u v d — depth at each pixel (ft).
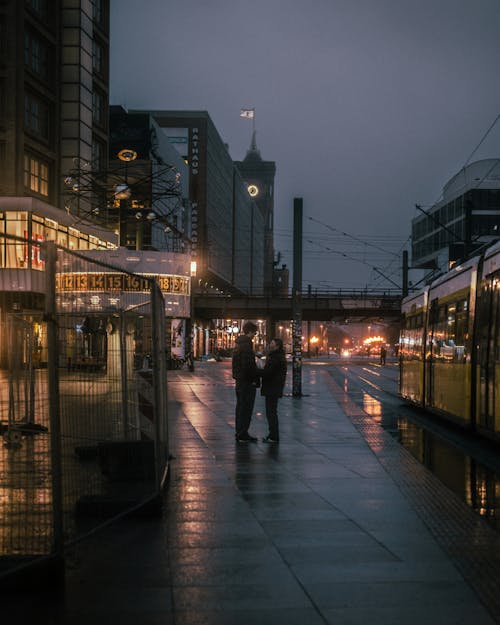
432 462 35.35
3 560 15.37
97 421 23.71
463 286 47.91
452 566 16.76
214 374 151.84
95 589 15.06
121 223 138.92
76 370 21.22
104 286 21.22
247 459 33.96
